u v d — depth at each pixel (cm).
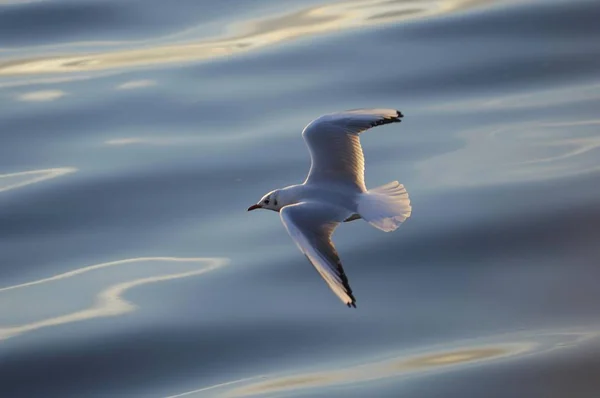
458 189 1891
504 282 1681
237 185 1927
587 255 1723
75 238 1845
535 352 1542
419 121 2120
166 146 2050
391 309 1642
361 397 1462
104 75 2319
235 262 1756
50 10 2588
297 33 2459
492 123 2105
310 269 1728
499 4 2548
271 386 1495
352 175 1132
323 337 1591
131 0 2641
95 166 2012
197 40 2456
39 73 2342
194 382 1523
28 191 1950
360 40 2403
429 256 1748
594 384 1473
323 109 2138
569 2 2512
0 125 2141
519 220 1805
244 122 2114
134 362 1568
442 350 1551
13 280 1758
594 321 1595
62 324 1648
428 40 2400
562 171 1923
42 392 1533
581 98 2177
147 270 1756
